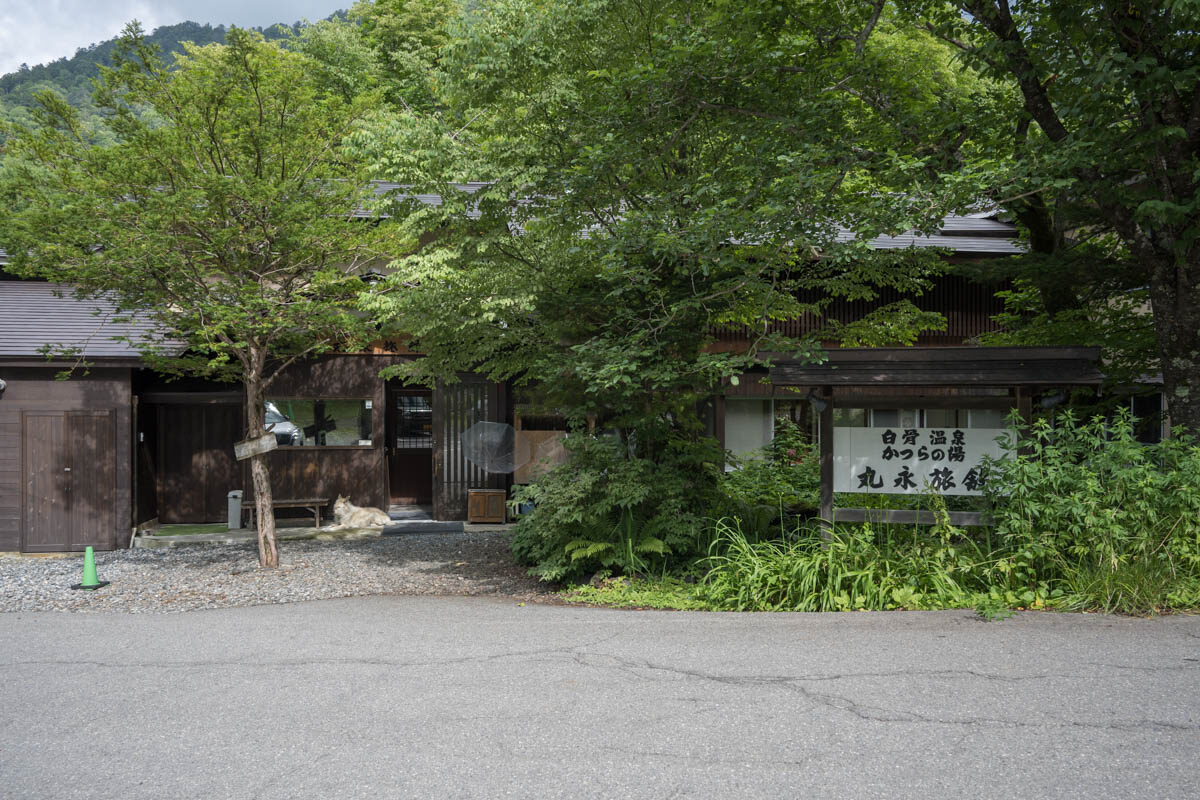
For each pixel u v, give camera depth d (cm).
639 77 783
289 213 902
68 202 896
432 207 914
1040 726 395
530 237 926
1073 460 717
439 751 381
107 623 721
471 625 672
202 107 925
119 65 909
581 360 847
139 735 412
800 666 507
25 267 902
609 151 818
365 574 994
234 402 1383
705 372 880
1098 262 930
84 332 1269
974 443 776
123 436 1255
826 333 1076
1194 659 498
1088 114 734
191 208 887
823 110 814
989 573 688
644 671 506
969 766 352
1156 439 1326
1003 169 693
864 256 718
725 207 727
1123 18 695
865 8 922
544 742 389
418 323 960
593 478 866
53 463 1241
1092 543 660
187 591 899
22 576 1011
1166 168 733
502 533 1338
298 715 437
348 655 570
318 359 1407
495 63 848
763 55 825
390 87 1969
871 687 460
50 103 891
